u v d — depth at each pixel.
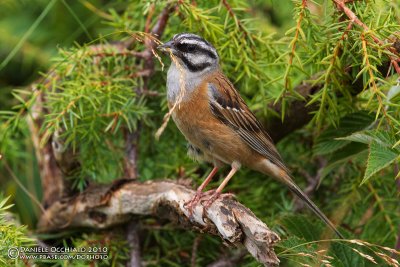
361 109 10.34
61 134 10.67
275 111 11.06
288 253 9.40
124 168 11.31
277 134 11.38
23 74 13.83
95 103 10.88
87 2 12.58
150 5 11.00
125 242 10.83
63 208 11.02
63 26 13.49
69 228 11.18
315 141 10.32
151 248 11.45
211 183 11.50
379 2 9.98
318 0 10.48
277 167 10.50
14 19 13.75
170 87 10.36
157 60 11.42
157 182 10.24
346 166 11.55
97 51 11.18
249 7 11.90
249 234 8.30
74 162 10.95
